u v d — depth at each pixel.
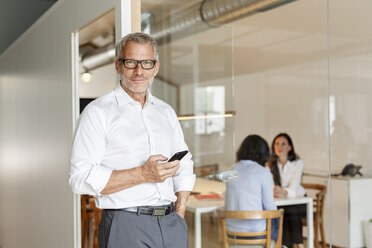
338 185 3.39
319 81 4.36
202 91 3.37
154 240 1.85
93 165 1.81
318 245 3.54
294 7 4.03
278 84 4.90
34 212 4.07
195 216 3.10
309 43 4.39
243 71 5.40
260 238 3.37
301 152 4.45
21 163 4.66
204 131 3.40
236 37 5.27
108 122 1.85
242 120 5.43
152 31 2.68
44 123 3.74
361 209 3.25
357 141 3.34
